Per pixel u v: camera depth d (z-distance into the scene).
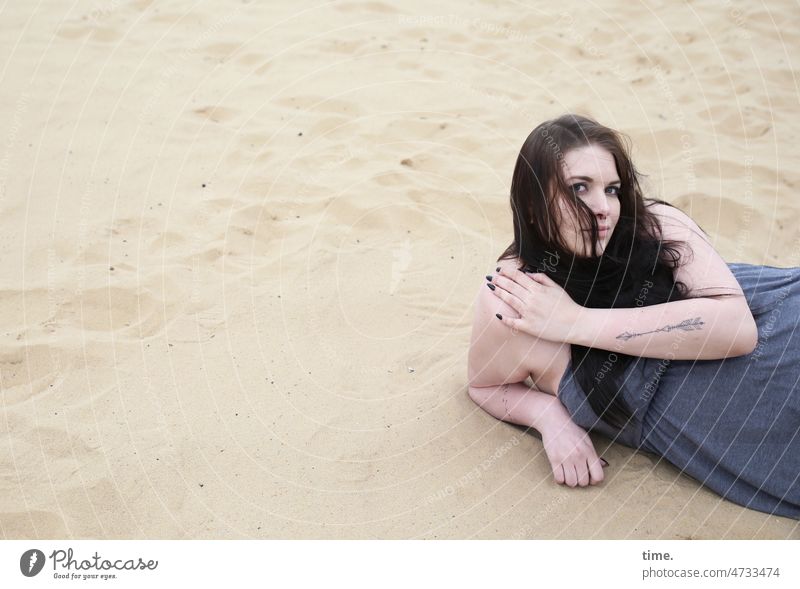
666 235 2.07
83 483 2.11
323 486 2.13
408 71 4.34
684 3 5.07
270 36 4.65
